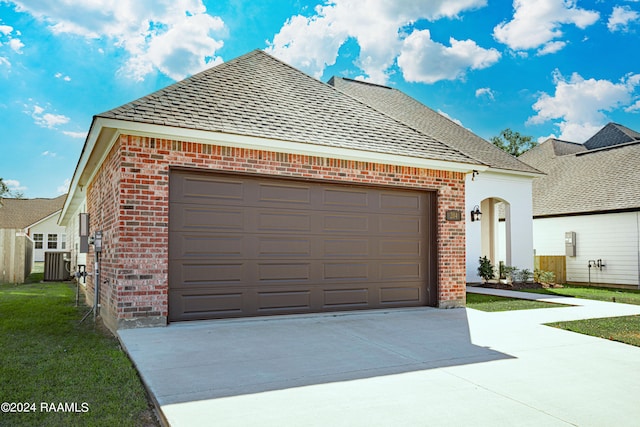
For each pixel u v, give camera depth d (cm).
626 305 1082
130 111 715
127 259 708
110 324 775
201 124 750
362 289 919
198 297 771
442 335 702
